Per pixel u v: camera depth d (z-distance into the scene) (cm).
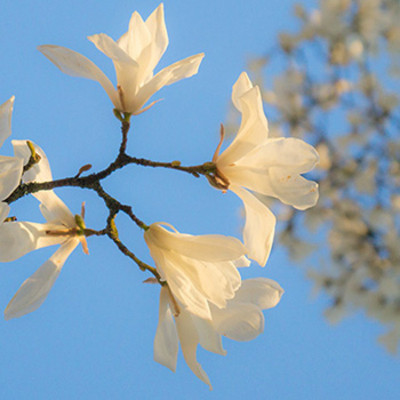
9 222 163
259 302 166
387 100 335
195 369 164
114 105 166
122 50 164
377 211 336
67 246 165
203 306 163
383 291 339
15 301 163
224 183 165
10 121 160
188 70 167
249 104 163
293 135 336
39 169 167
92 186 165
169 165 165
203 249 162
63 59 166
